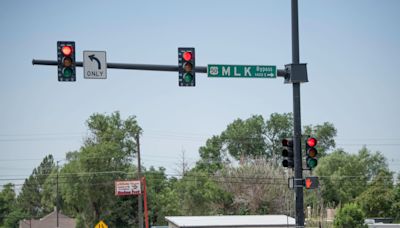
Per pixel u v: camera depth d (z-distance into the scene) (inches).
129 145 3934.5
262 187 3085.6
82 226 3786.9
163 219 3609.7
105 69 850.8
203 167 4375.0
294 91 949.2
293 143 961.5
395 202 3134.8
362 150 4539.9
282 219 1883.6
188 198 3567.9
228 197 3169.3
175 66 879.7
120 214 3607.3
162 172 4252.0
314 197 3238.2
